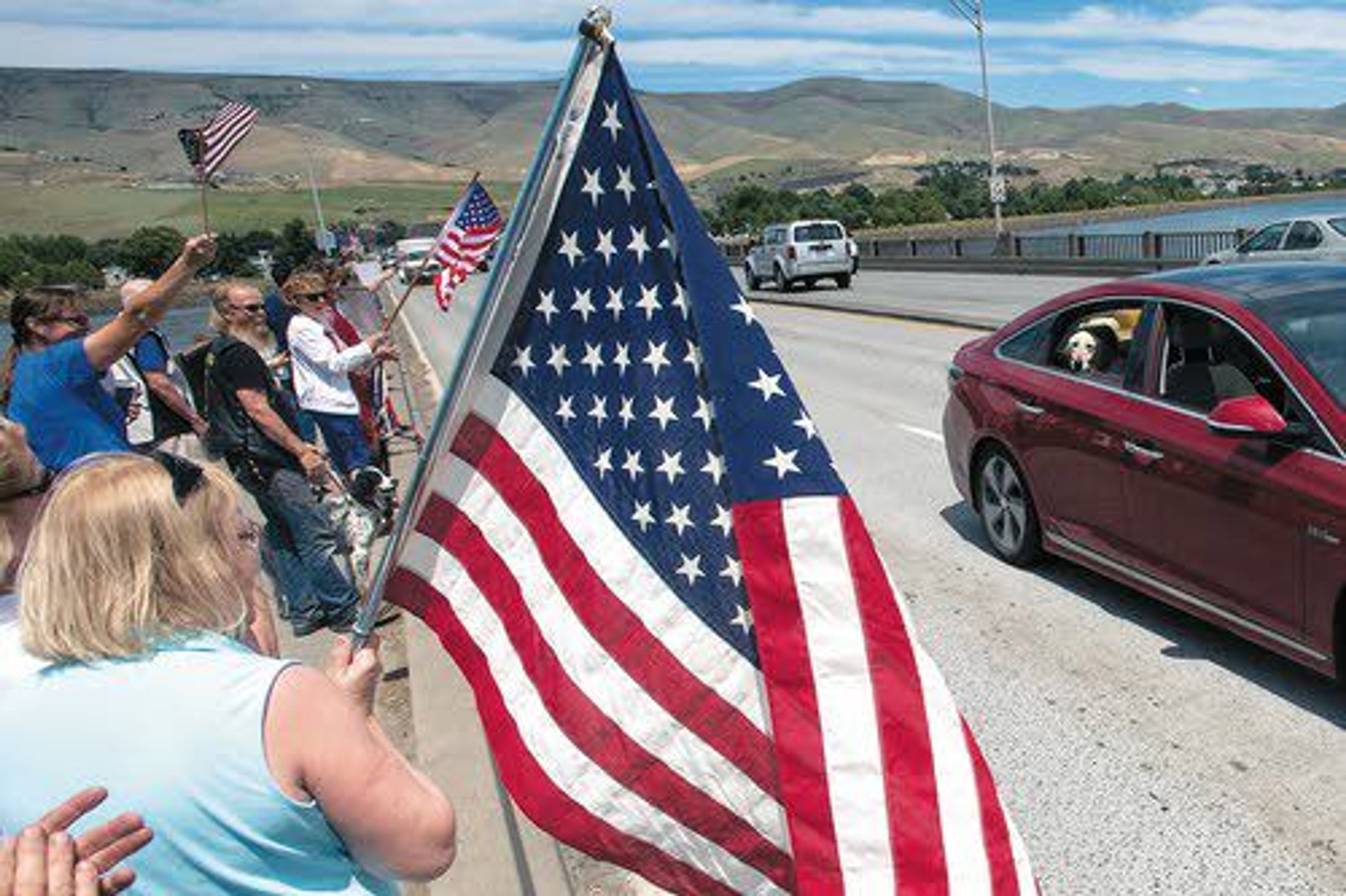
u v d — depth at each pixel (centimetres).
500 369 260
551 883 343
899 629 238
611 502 256
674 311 252
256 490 571
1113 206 9338
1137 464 500
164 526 184
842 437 1030
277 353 885
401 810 183
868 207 8950
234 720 171
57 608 176
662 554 253
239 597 198
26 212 18238
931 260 3481
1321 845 352
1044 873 354
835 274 2986
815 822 234
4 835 171
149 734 170
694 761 252
